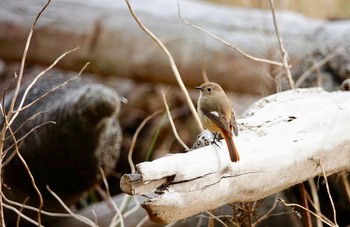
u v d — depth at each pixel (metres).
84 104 8.95
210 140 6.92
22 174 9.67
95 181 9.99
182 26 13.45
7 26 13.62
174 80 13.63
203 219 10.22
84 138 9.31
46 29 13.55
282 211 10.11
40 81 10.58
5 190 9.88
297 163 6.81
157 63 13.44
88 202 12.38
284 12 14.12
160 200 5.73
